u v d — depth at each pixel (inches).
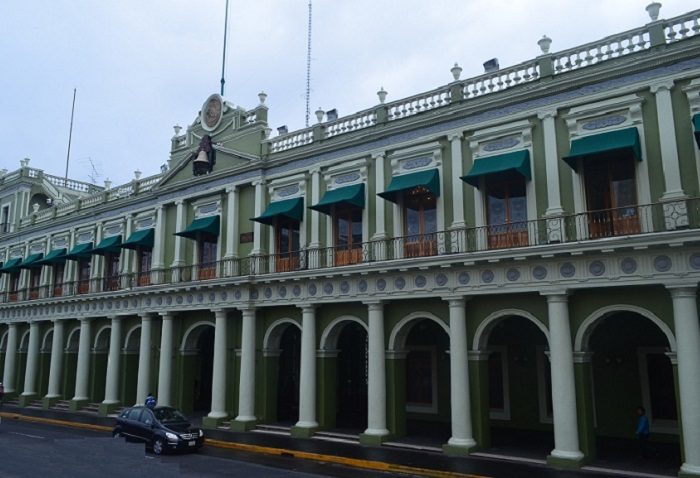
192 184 1173.7
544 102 750.5
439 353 1002.7
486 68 838.5
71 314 1393.9
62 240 1533.0
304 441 866.8
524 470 650.8
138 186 1323.8
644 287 655.8
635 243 629.6
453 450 740.7
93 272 1395.2
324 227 963.3
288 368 1168.2
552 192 726.5
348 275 873.5
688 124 650.8
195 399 1269.7
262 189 1058.1
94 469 653.3
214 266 1094.4
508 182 778.2
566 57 753.6
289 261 985.5
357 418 1066.1
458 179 808.9
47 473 617.0
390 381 847.7
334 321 923.4
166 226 1232.8
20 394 1552.7
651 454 714.2
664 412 782.5
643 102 683.4
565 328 685.3
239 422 975.6
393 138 888.9
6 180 1803.6
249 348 1005.2
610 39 711.7
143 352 1186.0
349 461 727.1
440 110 845.2
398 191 840.3
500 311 753.6
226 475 649.6
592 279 668.1
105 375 1366.9
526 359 909.2
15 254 1702.8
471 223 793.6
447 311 802.8
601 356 836.0
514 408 909.2
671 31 674.8
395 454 754.8
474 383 763.4
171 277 1158.3
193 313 1155.9
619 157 698.2
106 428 1062.4
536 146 753.6
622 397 813.2
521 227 754.2
